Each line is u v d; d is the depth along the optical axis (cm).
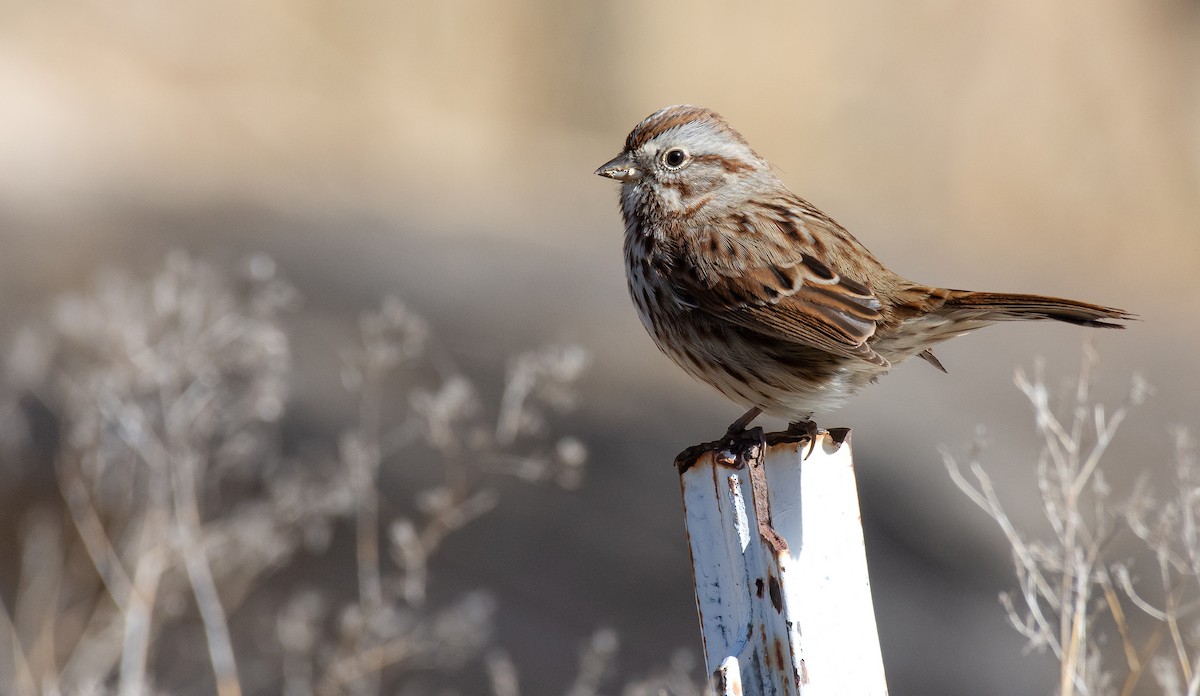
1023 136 2912
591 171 2616
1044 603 1072
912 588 1270
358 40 2798
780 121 2881
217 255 1697
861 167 2862
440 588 1159
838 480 579
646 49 2891
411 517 1182
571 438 1346
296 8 2798
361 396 1261
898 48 2939
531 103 2858
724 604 573
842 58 2925
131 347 923
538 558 1206
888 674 1197
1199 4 3153
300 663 1073
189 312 958
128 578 924
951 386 1625
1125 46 3028
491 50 2841
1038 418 803
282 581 1147
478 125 2756
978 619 1241
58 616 1052
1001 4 2973
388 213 2072
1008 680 1202
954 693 1195
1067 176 2897
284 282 1579
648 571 1217
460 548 1192
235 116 2525
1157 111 2984
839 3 2953
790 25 2925
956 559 1308
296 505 1045
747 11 2925
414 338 1129
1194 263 2723
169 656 1079
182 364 947
